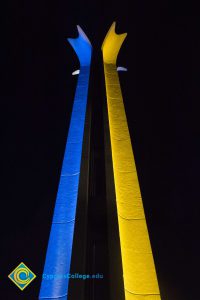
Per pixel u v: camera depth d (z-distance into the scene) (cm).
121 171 1170
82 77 1722
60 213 1072
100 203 978
